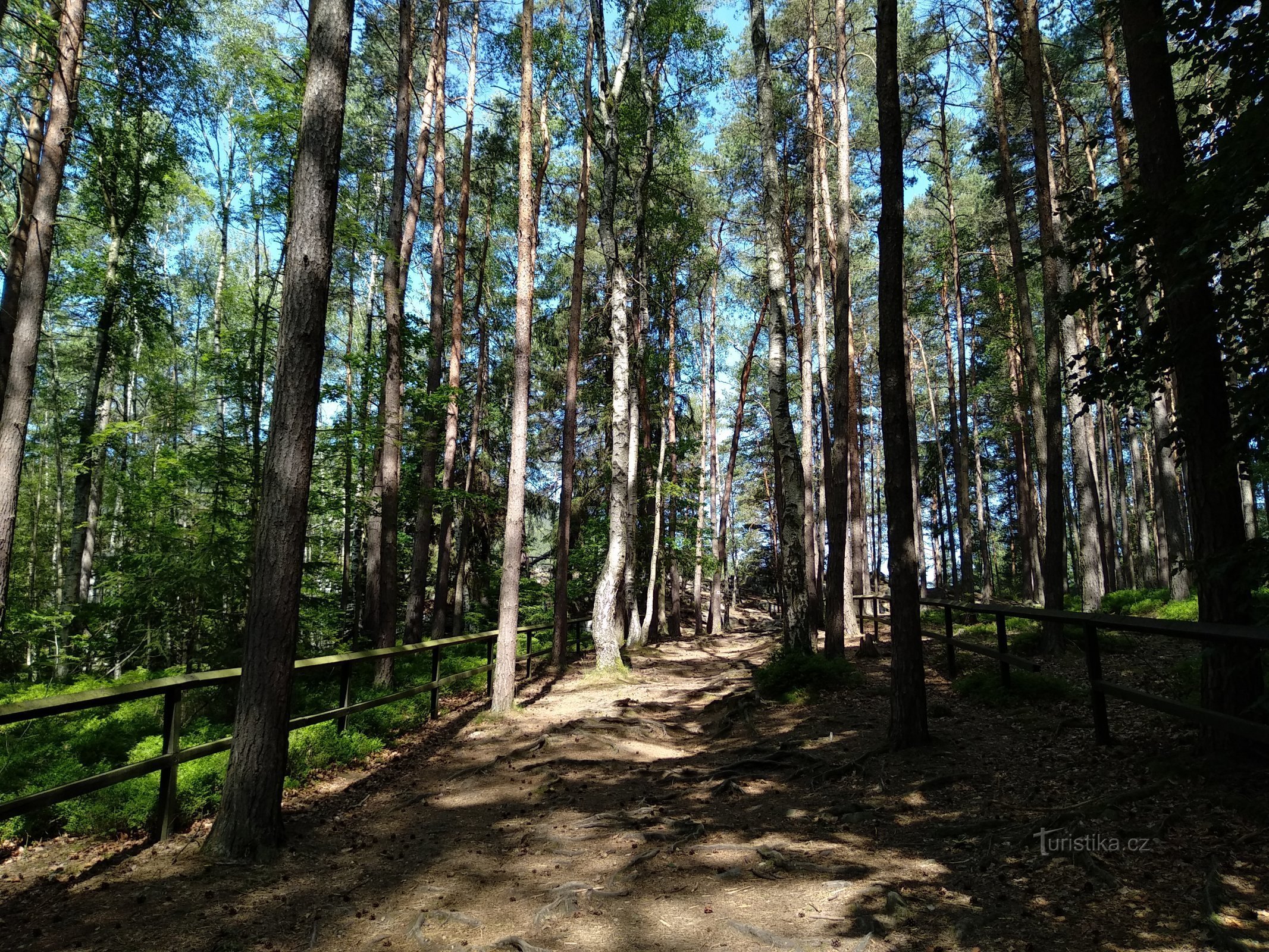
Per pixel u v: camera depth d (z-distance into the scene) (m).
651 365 23.08
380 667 11.63
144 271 18.44
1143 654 10.20
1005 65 17.80
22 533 25.38
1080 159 19.94
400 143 13.51
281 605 5.04
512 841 5.10
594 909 3.82
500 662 9.83
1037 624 14.09
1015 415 25.50
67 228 16.88
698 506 27.14
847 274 12.70
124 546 12.67
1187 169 4.46
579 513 24.23
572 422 15.49
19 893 4.21
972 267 26.67
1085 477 15.52
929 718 7.48
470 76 17.84
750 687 10.45
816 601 19.44
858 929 3.34
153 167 16.80
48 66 10.06
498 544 26.69
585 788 6.41
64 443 21.23
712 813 5.37
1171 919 3.06
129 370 22.33
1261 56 4.43
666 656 18.28
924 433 41.16
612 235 15.03
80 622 12.51
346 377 20.67
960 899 3.53
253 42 20.12
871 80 19.66
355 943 3.57
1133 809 4.30
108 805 5.25
